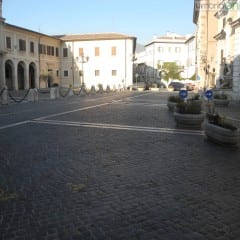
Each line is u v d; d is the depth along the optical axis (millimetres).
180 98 17766
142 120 14953
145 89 59094
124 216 4777
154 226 4480
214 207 5121
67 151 8688
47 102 26875
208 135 10164
